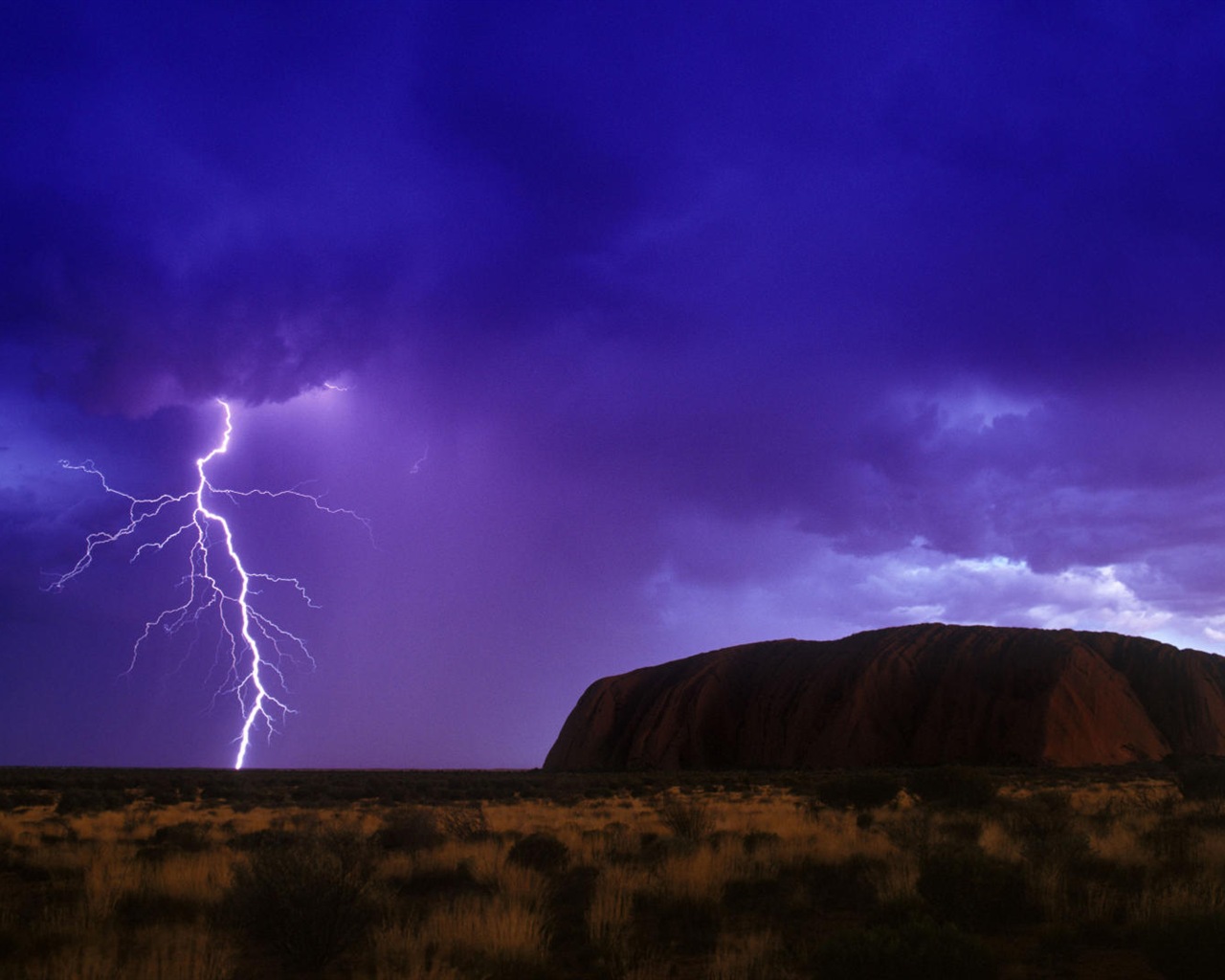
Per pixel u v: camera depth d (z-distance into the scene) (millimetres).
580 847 17688
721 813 28219
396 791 47469
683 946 10438
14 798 39906
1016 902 11172
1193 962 8289
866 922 11289
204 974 8227
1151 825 19562
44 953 9664
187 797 43500
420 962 8477
